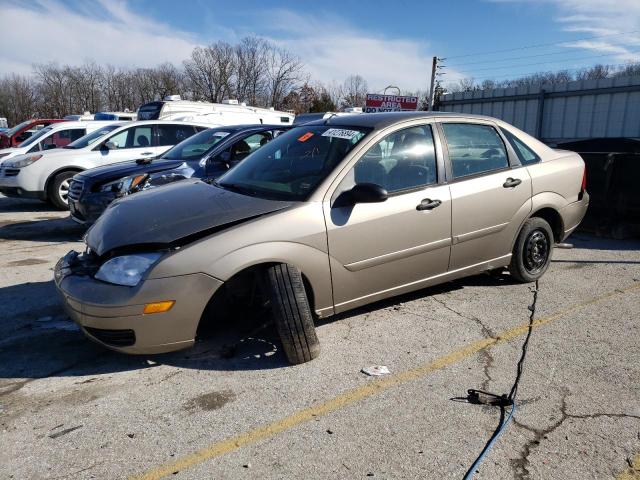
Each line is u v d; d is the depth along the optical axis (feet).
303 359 11.85
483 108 63.57
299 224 11.78
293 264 11.74
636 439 9.25
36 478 8.32
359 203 12.61
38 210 35.94
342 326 13.94
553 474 8.39
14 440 9.25
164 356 12.32
